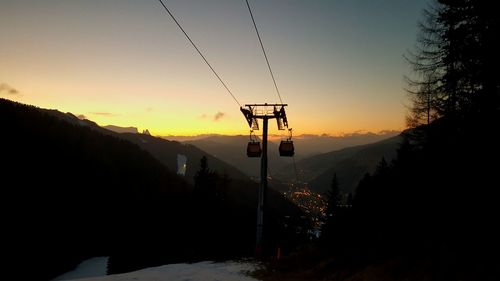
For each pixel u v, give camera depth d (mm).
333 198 94438
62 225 104312
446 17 21000
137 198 132625
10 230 89562
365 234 20875
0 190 100562
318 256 21891
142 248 58844
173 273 19219
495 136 15570
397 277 13562
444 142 19344
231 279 17969
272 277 18719
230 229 57781
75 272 91562
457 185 16312
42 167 122438
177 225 63406
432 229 16406
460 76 20156
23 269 81812
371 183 36219
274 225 54938
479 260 11680
